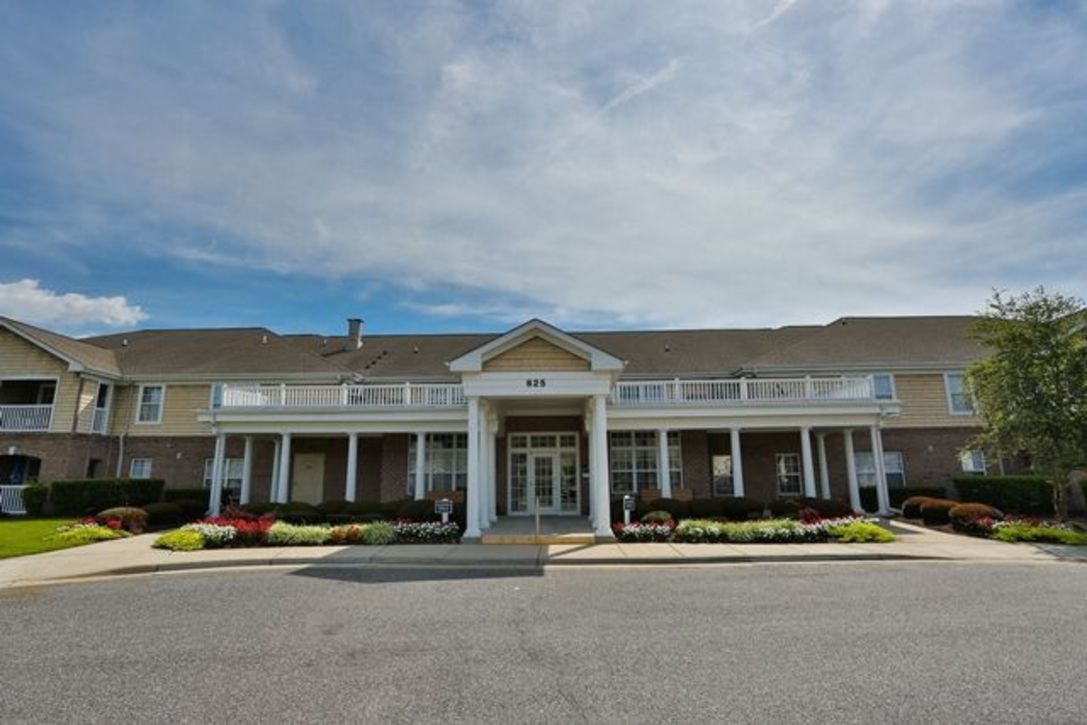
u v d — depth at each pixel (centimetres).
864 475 2358
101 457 2455
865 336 2600
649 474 2266
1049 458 1602
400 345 2853
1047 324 1625
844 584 975
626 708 471
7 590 976
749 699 488
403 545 1479
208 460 2467
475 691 509
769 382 2081
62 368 2391
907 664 570
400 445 2284
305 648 635
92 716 462
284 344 2742
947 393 2402
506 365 1653
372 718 455
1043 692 497
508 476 2275
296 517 1788
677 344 2739
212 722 450
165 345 2805
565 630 704
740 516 1856
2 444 2311
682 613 785
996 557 1247
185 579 1062
